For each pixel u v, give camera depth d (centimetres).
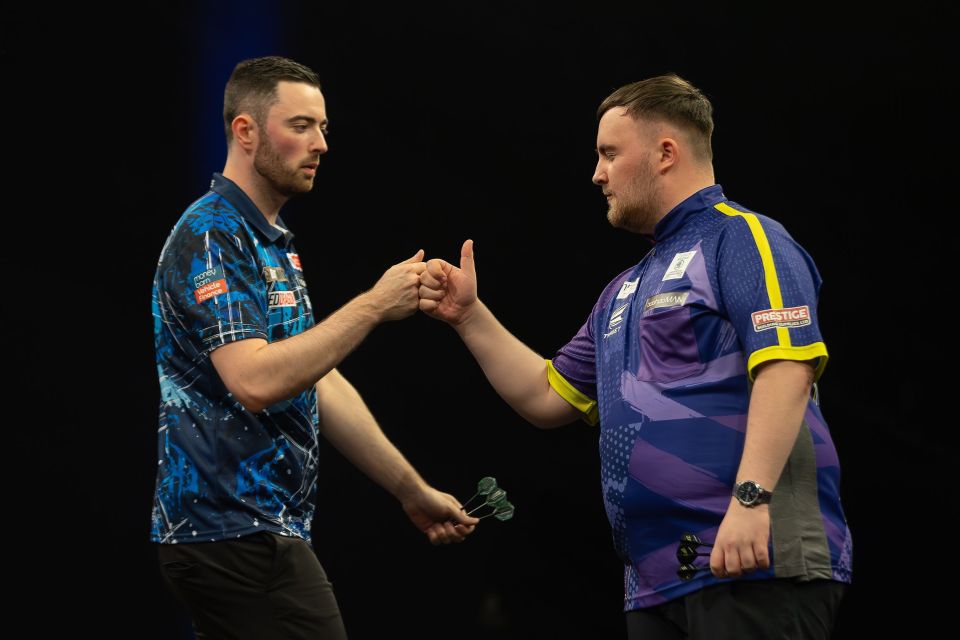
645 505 905
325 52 2734
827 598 869
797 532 857
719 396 895
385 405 2978
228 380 947
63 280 2717
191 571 963
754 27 2533
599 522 2942
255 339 959
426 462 2969
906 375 2822
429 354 3020
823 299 2852
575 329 3009
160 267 1002
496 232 2992
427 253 2988
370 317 1005
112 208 2731
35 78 2647
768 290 868
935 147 2623
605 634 2847
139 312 2756
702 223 956
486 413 3000
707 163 1003
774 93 2642
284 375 945
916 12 2441
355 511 2808
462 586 2842
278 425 991
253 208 1019
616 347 977
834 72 2583
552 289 3008
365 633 2747
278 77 1029
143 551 2616
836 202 2772
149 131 2706
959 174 2636
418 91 2811
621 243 2977
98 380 2700
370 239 2959
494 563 2889
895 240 2762
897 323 2819
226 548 956
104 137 2703
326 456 2817
